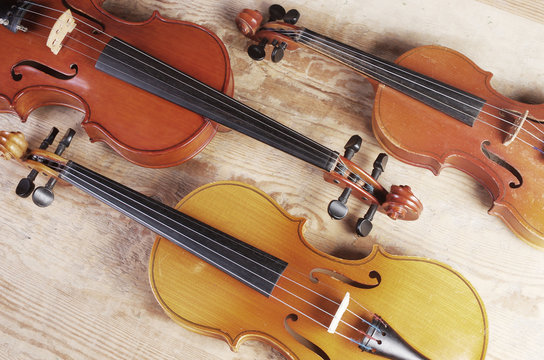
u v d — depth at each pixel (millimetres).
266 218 844
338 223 903
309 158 832
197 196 854
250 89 947
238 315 813
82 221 919
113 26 894
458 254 894
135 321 892
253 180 924
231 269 812
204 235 825
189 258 835
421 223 901
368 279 814
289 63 950
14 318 900
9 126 942
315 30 961
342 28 959
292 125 935
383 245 896
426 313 805
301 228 836
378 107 870
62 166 857
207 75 872
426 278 814
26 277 909
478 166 848
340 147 925
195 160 929
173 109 861
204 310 819
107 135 859
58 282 906
